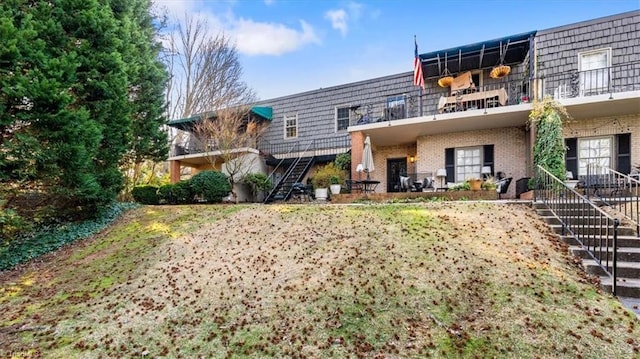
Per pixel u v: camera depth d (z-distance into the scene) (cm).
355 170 1247
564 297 412
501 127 1224
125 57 1131
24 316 480
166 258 669
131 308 479
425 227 667
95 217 969
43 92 659
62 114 707
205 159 1767
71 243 836
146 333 410
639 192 846
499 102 1143
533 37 1059
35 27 717
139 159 1412
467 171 1279
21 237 816
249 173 1546
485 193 940
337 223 752
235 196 1458
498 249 552
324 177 1302
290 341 369
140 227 911
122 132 1041
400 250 566
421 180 1331
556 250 547
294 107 1816
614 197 825
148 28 1434
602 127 1085
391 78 1553
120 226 941
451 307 407
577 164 1110
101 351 379
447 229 650
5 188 727
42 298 544
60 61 737
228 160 1496
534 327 355
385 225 699
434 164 1331
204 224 877
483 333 354
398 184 1513
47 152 711
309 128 1759
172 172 1798
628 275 462
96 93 912
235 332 396
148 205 1216
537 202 751
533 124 987
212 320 427
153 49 1514
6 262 706
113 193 1005
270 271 549
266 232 757
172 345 380
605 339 331
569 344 326
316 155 1681
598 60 1123
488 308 397
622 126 1061
